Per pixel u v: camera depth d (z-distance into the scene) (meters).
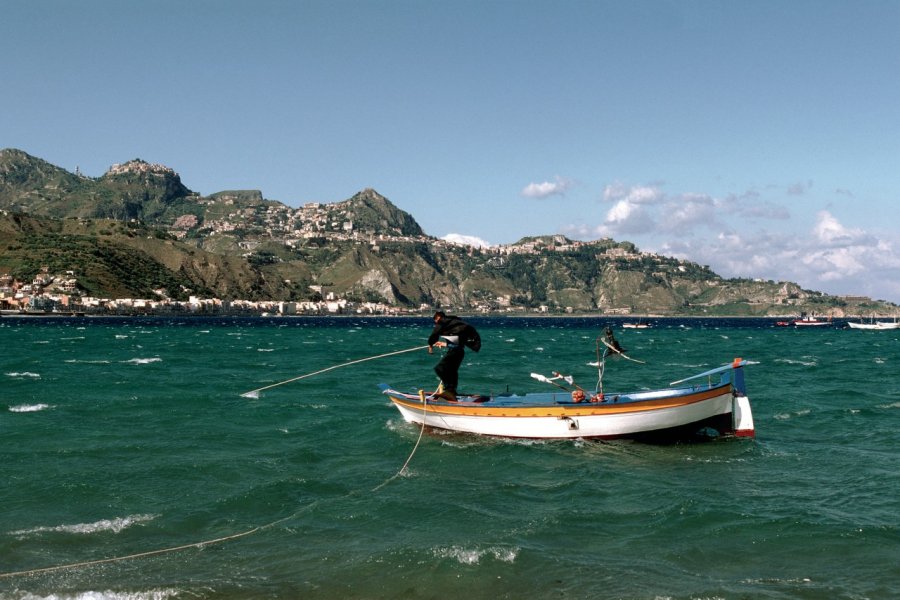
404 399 24.94
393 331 181.00
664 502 16.28
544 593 11.45
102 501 16.39
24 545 13.55
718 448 22.22
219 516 15.41
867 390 38.66
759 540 13.84
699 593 11.34
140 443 22.72
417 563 12.61
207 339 112.38
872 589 11.51
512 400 24.02
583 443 22.62
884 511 15.61
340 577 12.09
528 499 16.80
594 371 54.53
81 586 11.68
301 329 185.25
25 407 29.80
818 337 145.38
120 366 54.12
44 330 144.75
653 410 22.09
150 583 11.83
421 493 17.23
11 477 18.25
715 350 91.44
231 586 11.72
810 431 25.45
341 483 18.14
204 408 30.44
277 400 33.34
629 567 12.48
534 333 176.12
